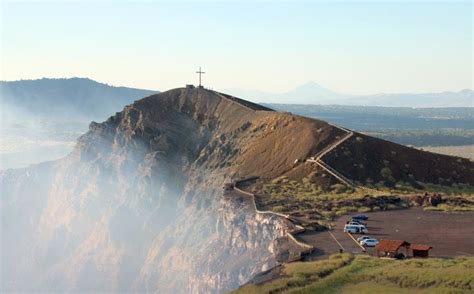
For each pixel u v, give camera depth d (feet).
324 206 325.62
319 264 213.87
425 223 287.07
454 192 374.84
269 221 308.40
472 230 270.67
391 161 404.36
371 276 196.65
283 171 410.31
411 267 201.57
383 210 319.68
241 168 447.42
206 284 340.80
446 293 177.78
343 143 413.39
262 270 254.88
